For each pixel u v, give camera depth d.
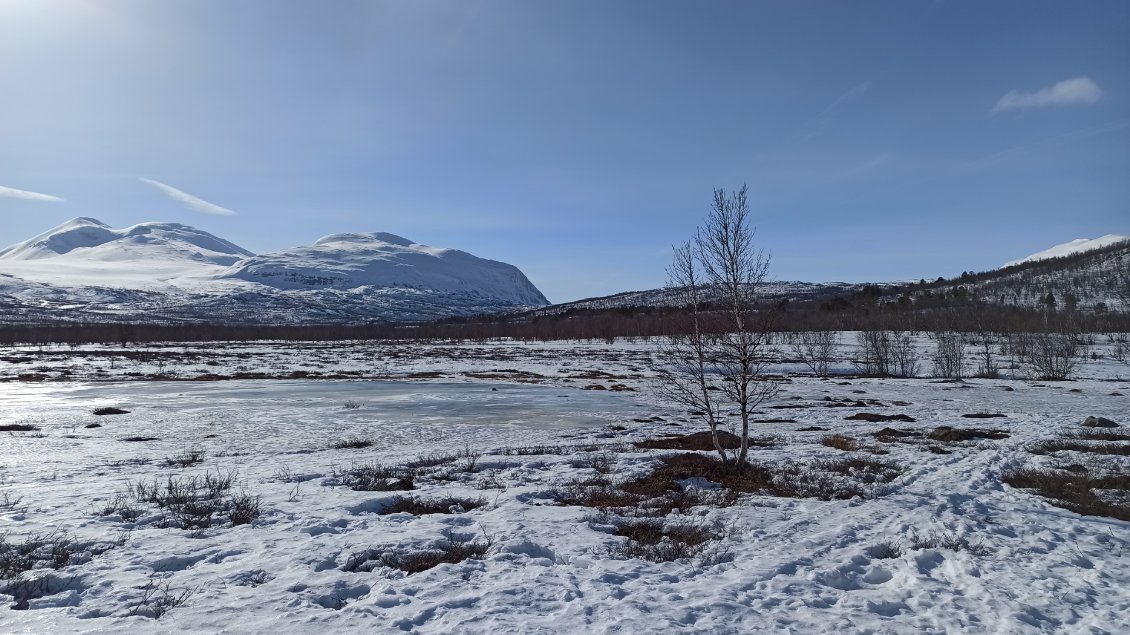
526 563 7.52
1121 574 7.09
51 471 14.48
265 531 8.79
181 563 7.38
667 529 9.13
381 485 12.39
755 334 13.35
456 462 15.20
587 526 9.23
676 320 13.75
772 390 13.87
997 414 27.11
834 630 5.66
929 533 8.68
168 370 57.94
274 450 19.14
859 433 21.03
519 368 62.38
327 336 135.00
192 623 5.61
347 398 36.38
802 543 8.28
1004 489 12.02
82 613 5.80
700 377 13.84
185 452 18.39
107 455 17.70
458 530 8.98
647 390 41.25
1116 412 28.28
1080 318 88.06
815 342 68.62
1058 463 14.47
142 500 10.67
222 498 10.83
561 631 5.51
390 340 130.12
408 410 31.00
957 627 5.73
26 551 7.60
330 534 8.71
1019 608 6.13
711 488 12.00
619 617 5.83
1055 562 7.50
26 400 34.84
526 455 16.56
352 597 6.46
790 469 13.62
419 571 7.28
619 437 21.83
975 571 7.19
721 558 7.75
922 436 19.98
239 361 70.94
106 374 53.38
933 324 93.19
